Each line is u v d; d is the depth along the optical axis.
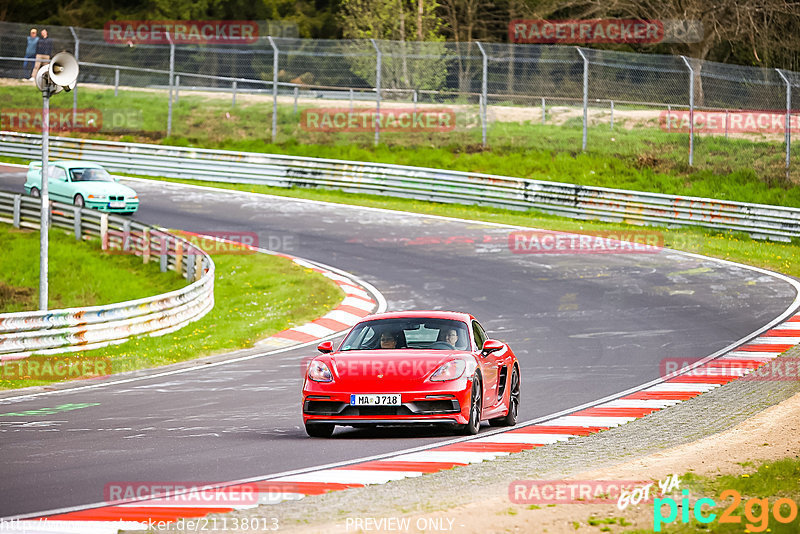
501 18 156.38
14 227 76.94
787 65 131.00
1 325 43.28
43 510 18.11
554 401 33.72
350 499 18.52
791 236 73.81
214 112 114.88
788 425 26.94
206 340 49.03
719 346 44.59
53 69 46.28
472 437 26.69
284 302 57.75
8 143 103.62
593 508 17.38
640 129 106.62
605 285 59.50
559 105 120.06
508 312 53.12
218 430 28.08
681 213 77.94
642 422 29.45
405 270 64.25
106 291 62.97
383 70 117.31
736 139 101.12
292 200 87.75
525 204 83.62
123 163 98.38
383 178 89.69
